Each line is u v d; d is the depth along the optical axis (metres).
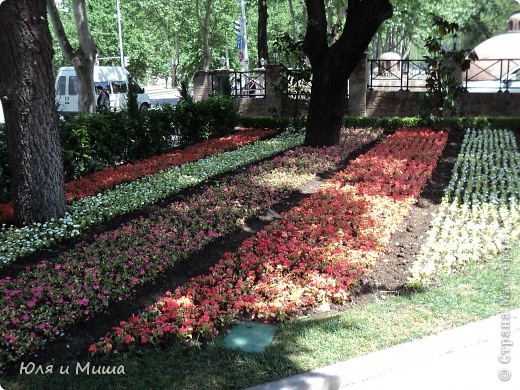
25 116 7.30
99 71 22.91
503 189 9.24
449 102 15.80
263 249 6.56
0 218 7.89
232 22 37.75
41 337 4.71
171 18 39.72
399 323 4.84
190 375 4.07
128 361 4.29
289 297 5.29
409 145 13.68
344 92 13.23
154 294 5.61
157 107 14.62
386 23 29.09
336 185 9.61
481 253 6.53
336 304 5.45
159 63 51.31
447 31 11.32
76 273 5.92
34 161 7.42
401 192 9.34
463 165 11.27
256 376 4.02
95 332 4.86
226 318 4.92
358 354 4.34
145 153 12.88
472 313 4.97
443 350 4.47
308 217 7.73
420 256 6.44
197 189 9.73
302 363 4.20
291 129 16.44
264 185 9.70
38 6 7.20
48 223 7.43
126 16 43.56
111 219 8.02
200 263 6.43
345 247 6.58
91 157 11.08
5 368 4.30
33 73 7.27
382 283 5.86
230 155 12.55
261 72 20.61
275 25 43.47
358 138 14.64
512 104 16.67
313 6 12.66
